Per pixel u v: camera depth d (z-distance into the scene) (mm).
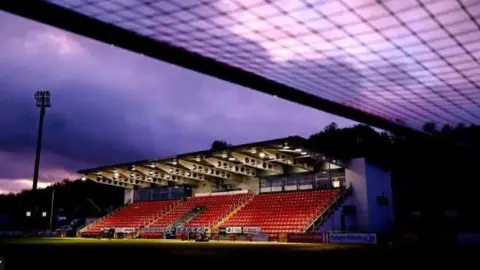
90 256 14914
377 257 13672
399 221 36531
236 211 36812
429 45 8344
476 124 13906
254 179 39188
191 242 30109
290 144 29375
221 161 36562
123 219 46219
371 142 51219
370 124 12578
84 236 44656
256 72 9117
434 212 36219
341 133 56125
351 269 9828
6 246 23141
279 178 37250
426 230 33594
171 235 36719
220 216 37219
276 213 33406
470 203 37938
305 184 35344
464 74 9734
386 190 32656
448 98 11398
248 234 31469
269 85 9570
